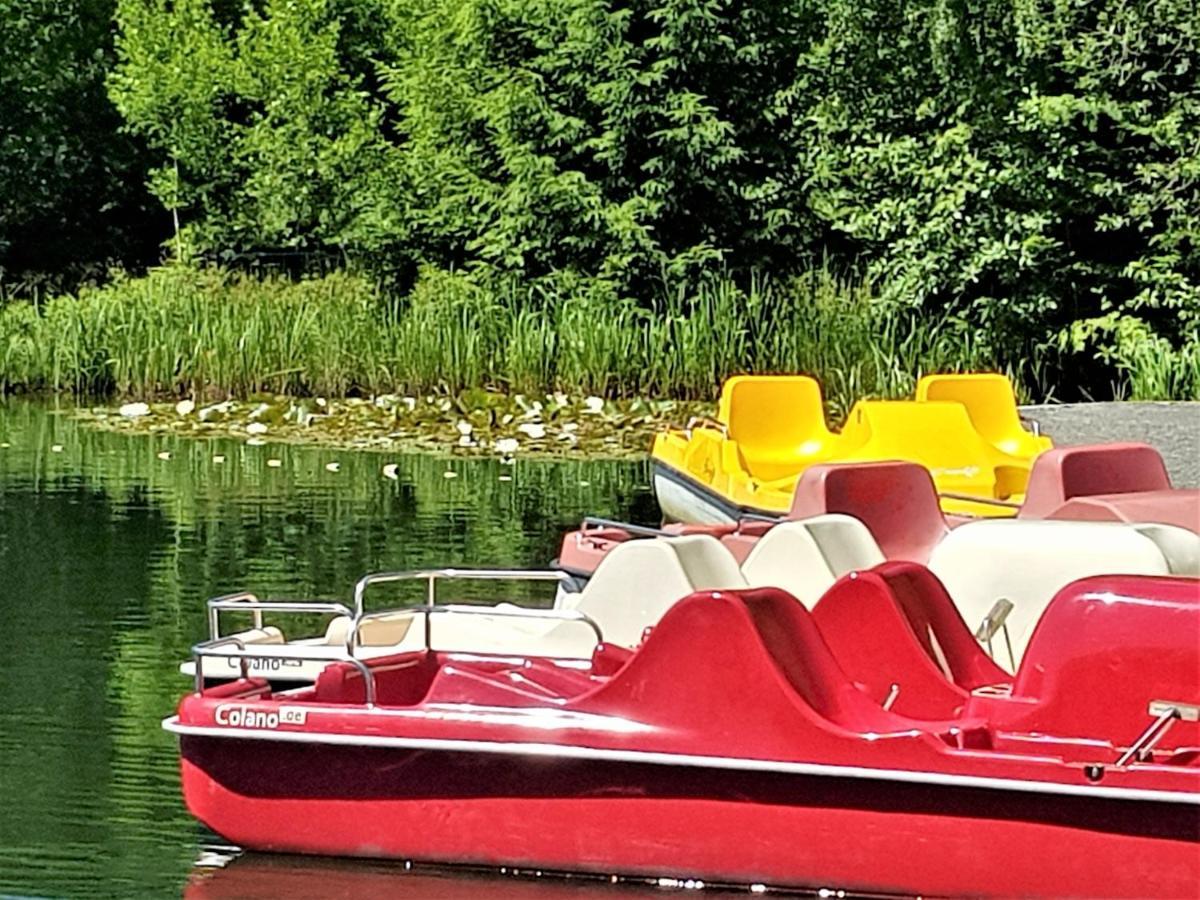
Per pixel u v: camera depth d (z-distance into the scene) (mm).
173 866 6586
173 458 19328
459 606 7262
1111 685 5875
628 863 6207
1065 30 22875
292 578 12289
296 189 35094
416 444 20703
